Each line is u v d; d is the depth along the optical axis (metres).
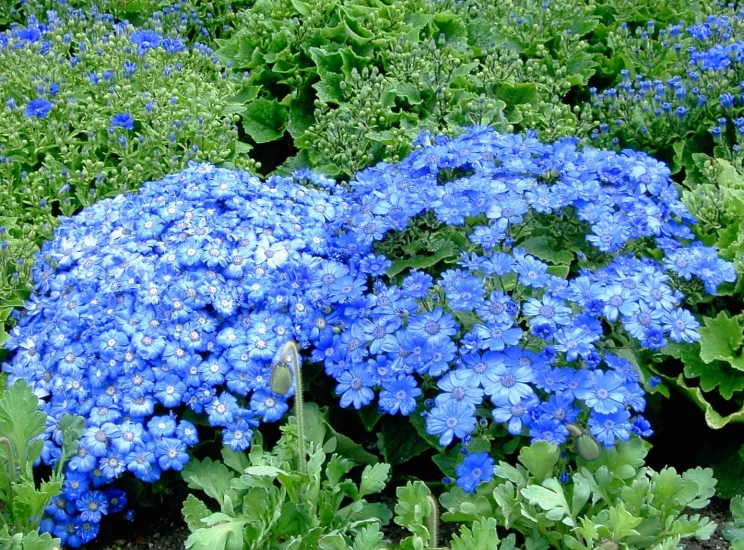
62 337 1.05
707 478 0.96
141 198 1.15
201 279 1.05
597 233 1.06
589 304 1.00
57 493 0.95
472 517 0.95
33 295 1.13
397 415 1.09
